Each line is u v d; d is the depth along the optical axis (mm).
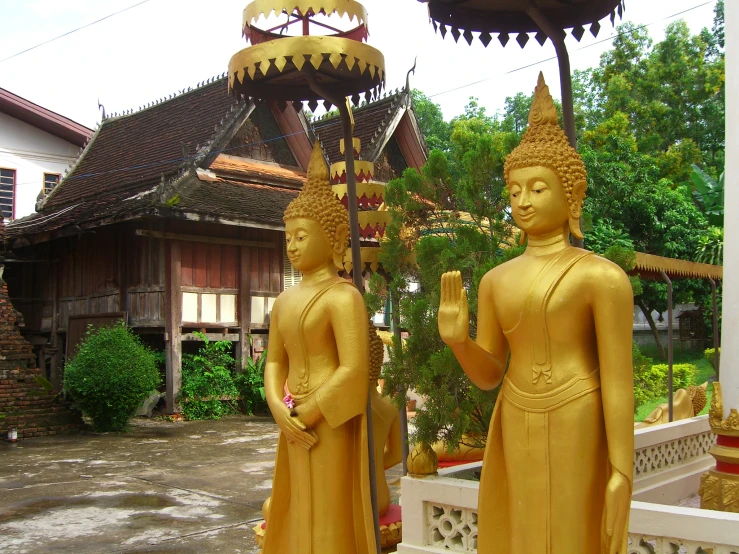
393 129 19125
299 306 3967
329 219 4090
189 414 15102
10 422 12625
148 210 13898
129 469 9781
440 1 4789
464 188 5246
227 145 17812
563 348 3064
